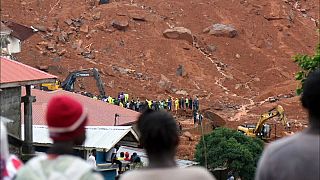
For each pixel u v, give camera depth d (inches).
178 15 5068.9
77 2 4958.2
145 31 4719.5
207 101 3833.7
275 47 4982.8
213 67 4453.7
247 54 4753.9
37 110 1654.8
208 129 2935.5
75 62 4124.0
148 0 5147.6
